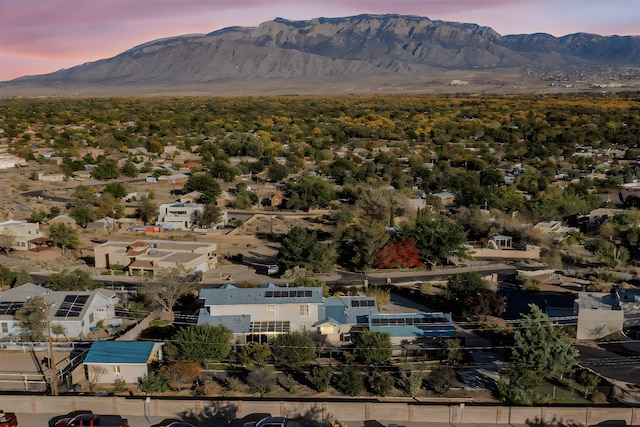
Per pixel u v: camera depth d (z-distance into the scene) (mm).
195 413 43250
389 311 64312
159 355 50688
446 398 46094
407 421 42688
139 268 77625
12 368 50219
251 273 79750
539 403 45219
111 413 43375
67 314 56094
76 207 107812
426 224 87375
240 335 53844
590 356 53906
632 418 42219
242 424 42250
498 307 60906
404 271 81250
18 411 43500
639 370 51062
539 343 48156
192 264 77000
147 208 108000
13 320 55188
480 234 99000
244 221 109500
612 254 87875
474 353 53750
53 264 82188
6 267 75500
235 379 48656
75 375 47531
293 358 49312
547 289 74000
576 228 108125
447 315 57406
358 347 50781
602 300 60531
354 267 82625
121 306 64688
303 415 42969
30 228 90500
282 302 55438
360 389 46406
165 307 63406
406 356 52344
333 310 57281
